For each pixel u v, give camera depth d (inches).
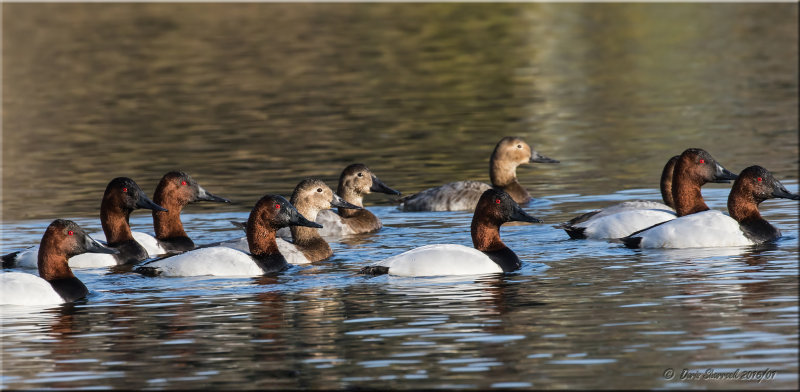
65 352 449.1
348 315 495.2
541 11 2384.4
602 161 1011.3
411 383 400.8
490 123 1259.8
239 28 2233.0
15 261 630.5
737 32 2047.2
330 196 703.1
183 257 597.3
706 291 517.3
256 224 618.5
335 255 661.9
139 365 429.7
